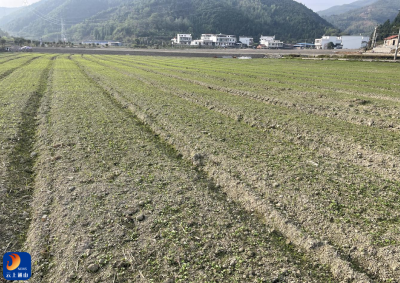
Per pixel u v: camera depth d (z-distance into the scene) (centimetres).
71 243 558
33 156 963
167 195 723
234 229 616
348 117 1480
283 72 3438
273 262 529
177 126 1244
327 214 647
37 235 585
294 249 576
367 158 977
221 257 536
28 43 10600
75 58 5803
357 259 543
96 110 1494
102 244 557
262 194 739
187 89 2167
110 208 660
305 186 762
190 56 7369
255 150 1012
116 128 1230
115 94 1927
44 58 5506
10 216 646
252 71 3553
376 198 714
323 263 540
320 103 1747
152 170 859
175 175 837
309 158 958
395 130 1284
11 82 2323
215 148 1007
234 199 743
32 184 791
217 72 3441
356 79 2789
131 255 532
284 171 845
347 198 712
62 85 2222
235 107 1602
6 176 796
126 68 3794
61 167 851
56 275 497
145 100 1728
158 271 501
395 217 641
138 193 725
